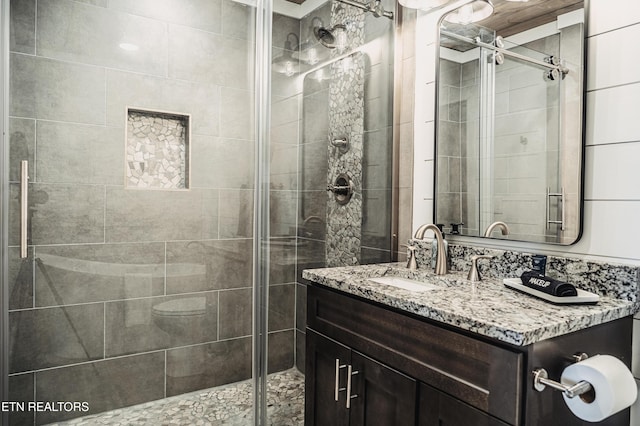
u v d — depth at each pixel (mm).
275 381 2062
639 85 1179
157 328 1759
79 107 1582
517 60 1503
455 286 1475
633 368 1193
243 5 1929
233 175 1915
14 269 1488
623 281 1178
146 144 1717
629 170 1201
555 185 1380
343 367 1467
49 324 1558
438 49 1852
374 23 2139
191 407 1818
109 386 1671
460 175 1748
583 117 1294
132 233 1698
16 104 1470
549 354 964
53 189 1544
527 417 917
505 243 1560
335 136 2127
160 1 1745
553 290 1147
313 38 2092
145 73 1710
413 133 2021
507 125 1545
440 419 1100
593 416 929
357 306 1422
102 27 1628
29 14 1494
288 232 2074
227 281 1909
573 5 1326
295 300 2117
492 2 1600
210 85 1853
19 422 1514
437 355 1117
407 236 2057
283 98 2031
